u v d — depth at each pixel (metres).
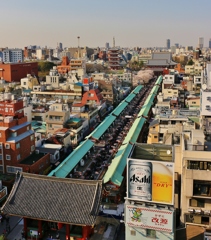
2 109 72.75
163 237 40.97
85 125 104.50
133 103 154.38
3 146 67.75
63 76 180.88
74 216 45.28
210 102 67.62
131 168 41.12
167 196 40.41
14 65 191.12
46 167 74.00
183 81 151.38
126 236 42.53
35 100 127.12
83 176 71.75
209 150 43.91
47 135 92.00
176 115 84.25
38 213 46.53
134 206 41.38
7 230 51.38
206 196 41.62
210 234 40.50
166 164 39.81
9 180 62.84
